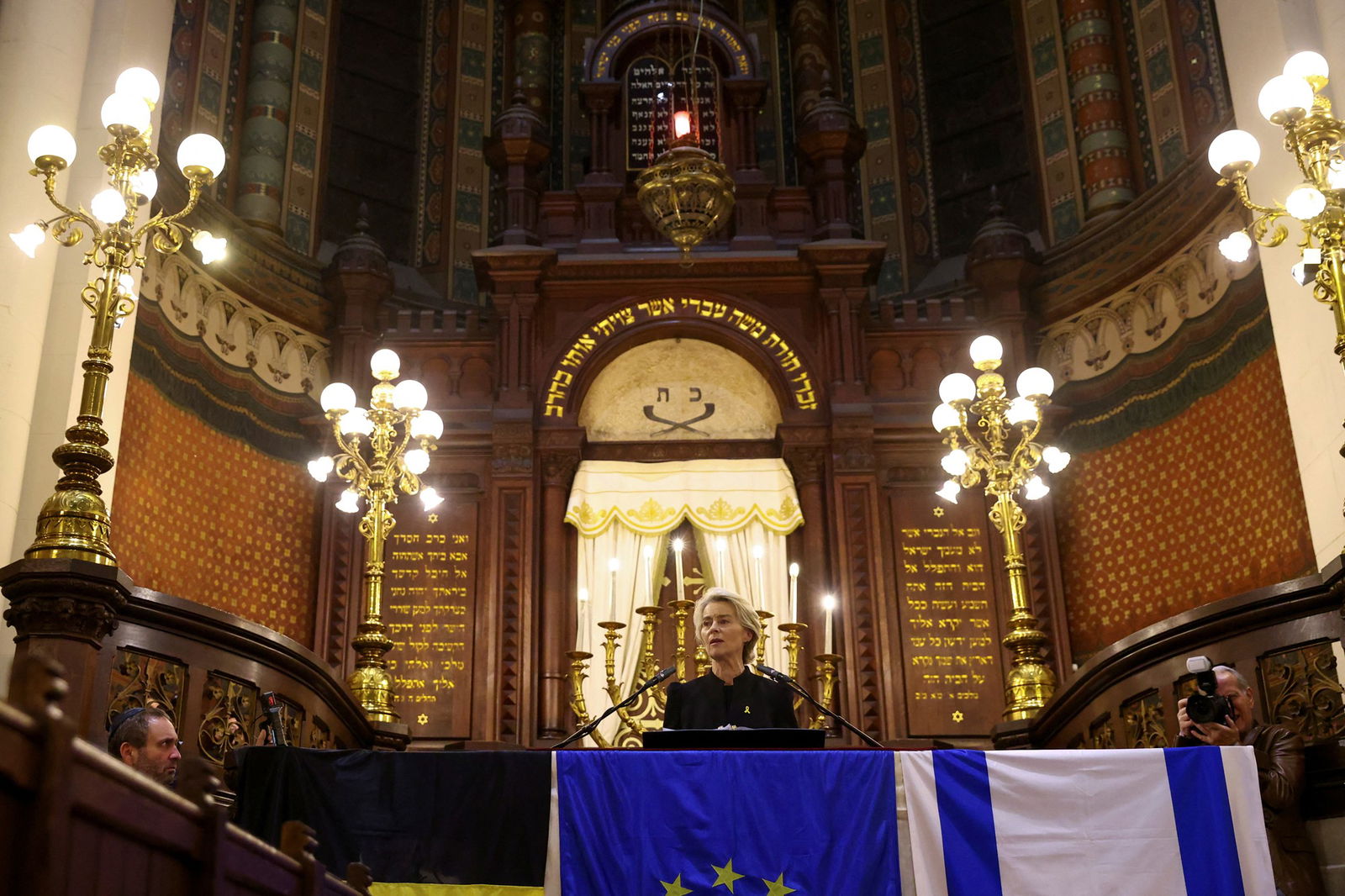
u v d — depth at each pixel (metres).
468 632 11.41
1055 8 14.37
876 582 11.50
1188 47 12.74
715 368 12.66
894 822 4.33
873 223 14.86
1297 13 8.73
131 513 9.90
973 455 9.23
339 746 7.57
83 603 5.57
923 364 12.52
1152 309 11.73
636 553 11.70
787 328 12.37
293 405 12.03
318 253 13.59
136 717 5.00
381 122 14.81
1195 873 4.25
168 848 2.56
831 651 11.37
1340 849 5.10
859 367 12.18
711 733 4.58
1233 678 5.29
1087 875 4.26
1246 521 10.27
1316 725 6.15
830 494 11.78
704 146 13.34
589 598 11.52
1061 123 13.96
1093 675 7.58
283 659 6.80
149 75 6.25
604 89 13.50
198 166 6.36
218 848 2.71
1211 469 10.72
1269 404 10.02
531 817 4.36
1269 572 9.98
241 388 11.53
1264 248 8.89
